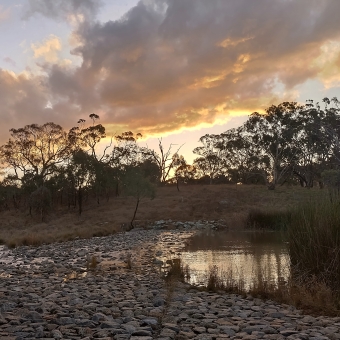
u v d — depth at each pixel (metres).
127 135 67.19
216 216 44.34
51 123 61.50
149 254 19.64
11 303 8.52
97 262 17.08
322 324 7.39
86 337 6.15
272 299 9.86
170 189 64.00
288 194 53.31
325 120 57.00
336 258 9.93
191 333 6.60
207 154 78.00
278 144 59.84
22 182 57.31
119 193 60.53
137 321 7.29
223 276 12.89
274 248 20.77
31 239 27.53
